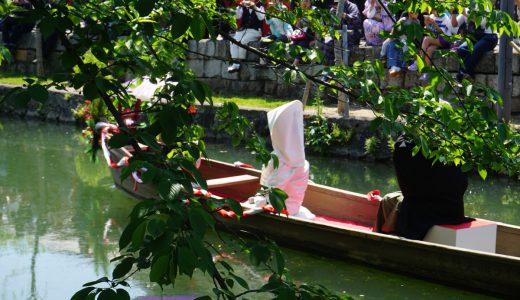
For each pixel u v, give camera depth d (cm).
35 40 2052
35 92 259
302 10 472
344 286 748
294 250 849
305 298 244
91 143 1184
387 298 716
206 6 380
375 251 782
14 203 1055
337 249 813
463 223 776
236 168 1061
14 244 866
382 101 328
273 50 401
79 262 804
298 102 834
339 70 357
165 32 393
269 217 852
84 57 292
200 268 227
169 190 238
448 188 769
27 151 1443
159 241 229
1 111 1916
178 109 267
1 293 718
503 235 798
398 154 773
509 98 1245
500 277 704
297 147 839
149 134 259
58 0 294
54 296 712
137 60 301
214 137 1540
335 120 1375
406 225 785
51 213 1002
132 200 1070
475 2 351
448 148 351
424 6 351
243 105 1543
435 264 742
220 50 1694
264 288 248
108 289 232
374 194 901
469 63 1333
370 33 1479
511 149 340
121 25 310
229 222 879
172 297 693
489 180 1179
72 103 1789
